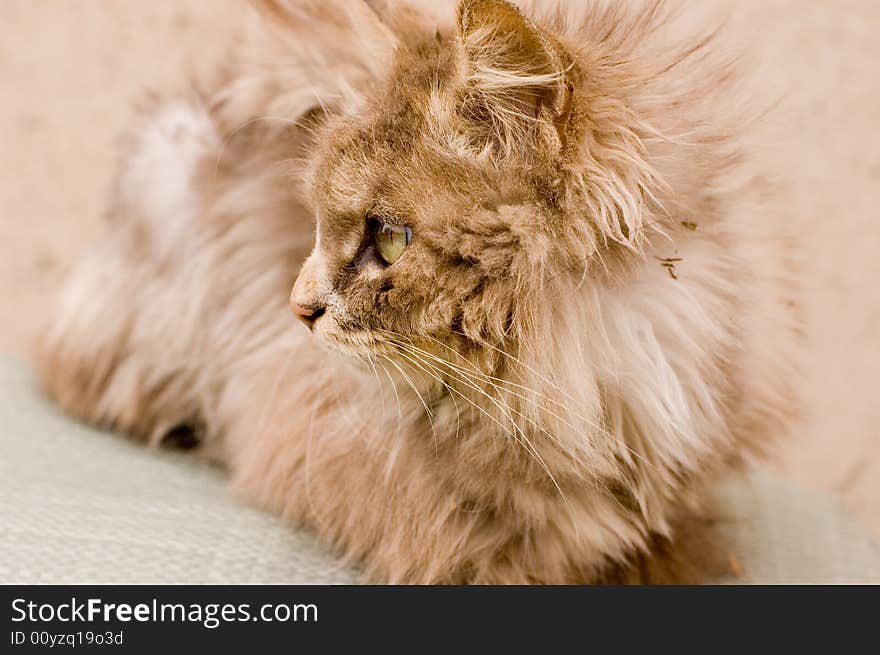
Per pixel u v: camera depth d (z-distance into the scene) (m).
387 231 0.53
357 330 0.53
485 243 0.51
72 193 1.08
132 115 0.84
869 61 0.87
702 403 0.54
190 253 0.69
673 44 0.55
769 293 0.58
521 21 0.49
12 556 0.55
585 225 0.51
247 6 0.71
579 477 0.54
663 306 0.53
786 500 0.69
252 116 0.67
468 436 0.55
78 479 0.64
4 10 1.08
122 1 1.07
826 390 0.87
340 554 0.59
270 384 0.63
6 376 0.78
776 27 0.86
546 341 0.52
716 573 0.60
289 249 0.65
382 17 0.59
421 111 0.52
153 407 0.71
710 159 0.54
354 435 0.58
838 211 0.87
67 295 0.74
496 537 0.56
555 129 0.50
